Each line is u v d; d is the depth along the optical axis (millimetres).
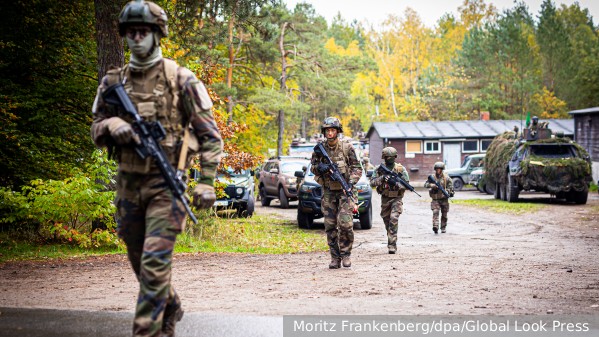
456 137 53000
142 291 4539
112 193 13062
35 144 16078
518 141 29844
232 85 43312
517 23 86750
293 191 26922
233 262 11641
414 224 20562
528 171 28016
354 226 20078
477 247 14141
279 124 49094
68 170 16281
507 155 30078
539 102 76625
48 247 13133
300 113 50375
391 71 89688
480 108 77000
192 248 14078
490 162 32844
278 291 8289
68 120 16688
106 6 13867
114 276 9719
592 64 70312
